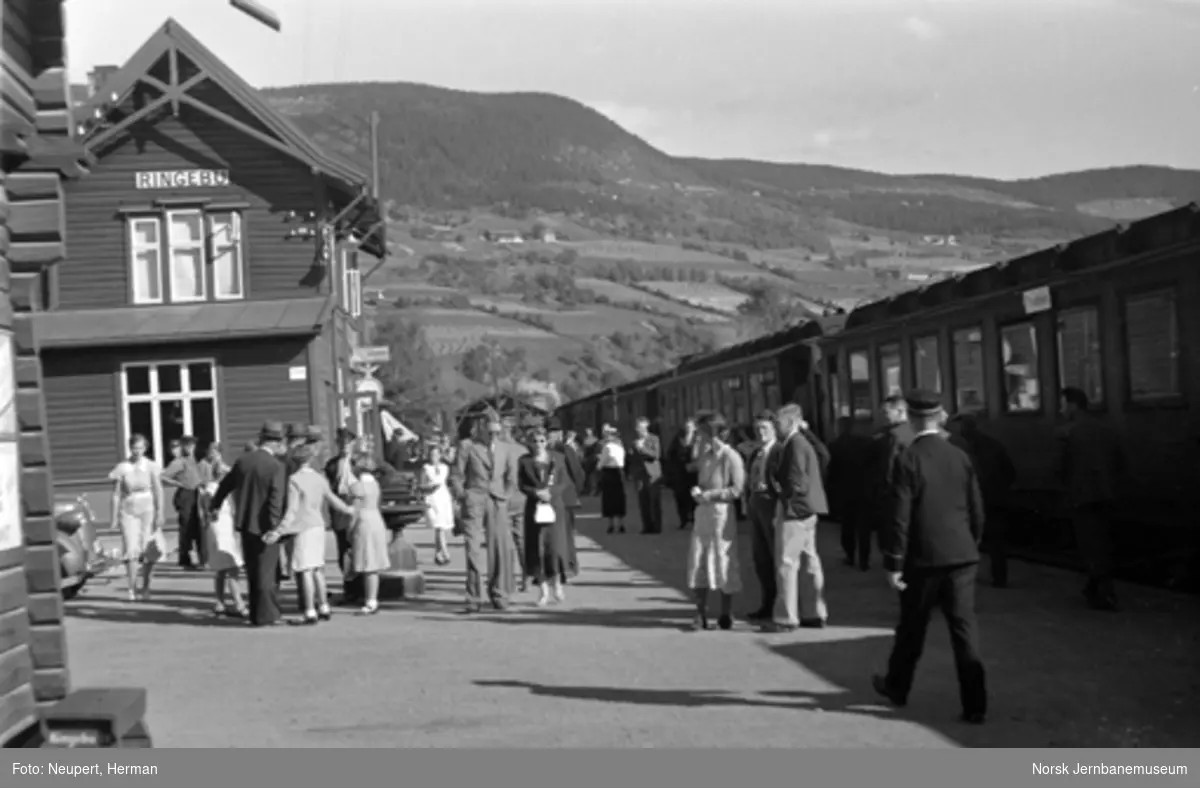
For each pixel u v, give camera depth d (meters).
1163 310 14.68
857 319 27.48
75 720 7.19
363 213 37.91
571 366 179.12
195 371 33.62
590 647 12.83
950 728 8.74
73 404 33.38
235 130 34.47
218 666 12.59
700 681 10.77
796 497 13.27
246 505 15.59
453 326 194.50
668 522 31.19
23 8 8.48
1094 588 13.45
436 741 8.84
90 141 33.97
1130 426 15.46
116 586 21.05
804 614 13.52
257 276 34.53
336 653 13.15
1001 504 15.38
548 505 16.55
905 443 14.36
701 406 41.66
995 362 19.53
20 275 8.45
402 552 17.98
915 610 9.19
